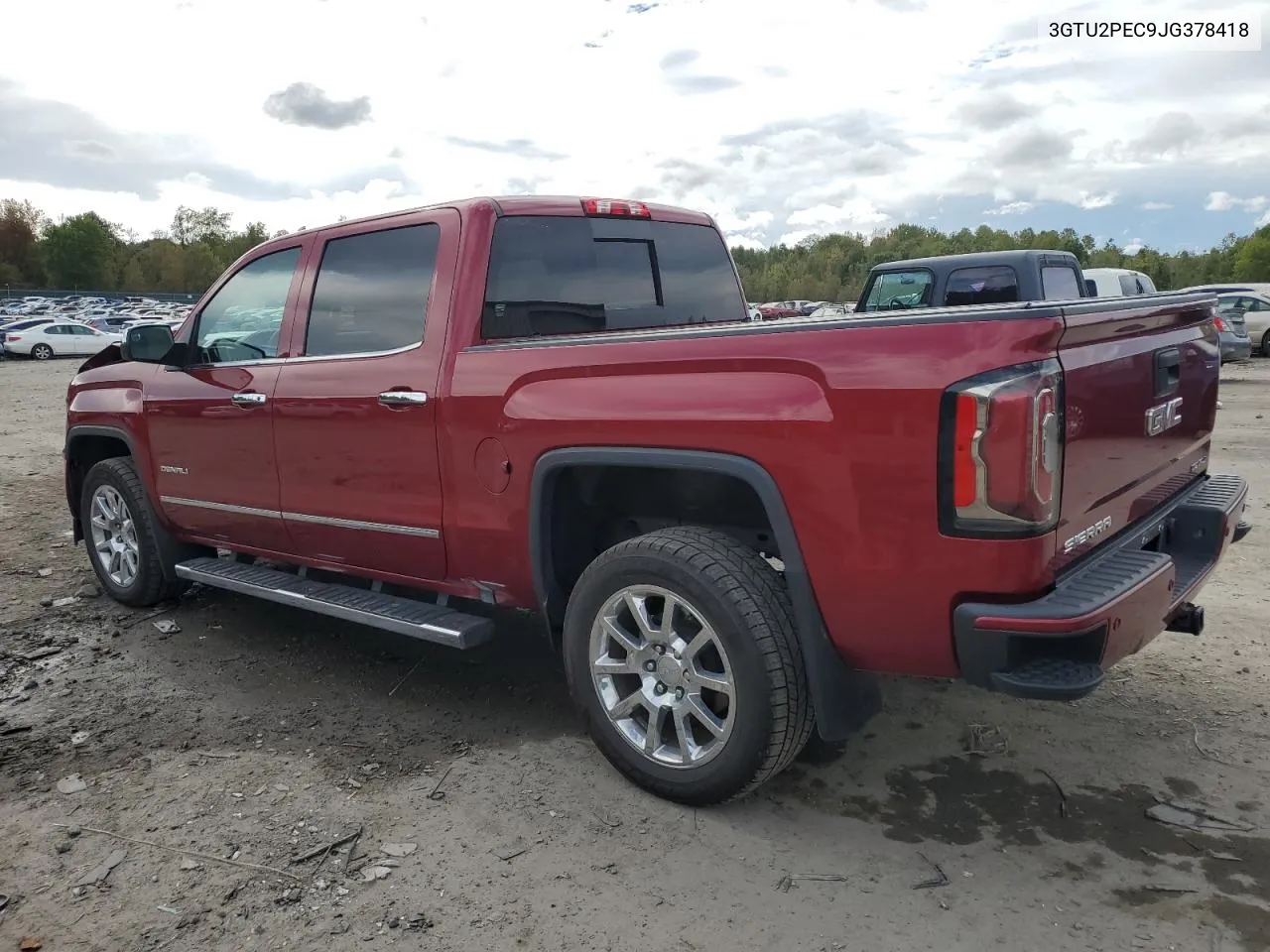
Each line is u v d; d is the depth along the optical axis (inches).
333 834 116.4
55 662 175.9
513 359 129.6
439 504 140.7
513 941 96.6
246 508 173.0
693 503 133.3
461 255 139.9
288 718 150.5
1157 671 157.8
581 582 124.2
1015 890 102.7
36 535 272.8
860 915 99.1
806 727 112.3
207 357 181.0
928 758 131.9
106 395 200.8
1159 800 119.1
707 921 98.8
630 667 121.9
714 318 177.0
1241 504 138.1
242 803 124.3
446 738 142.4
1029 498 92.4
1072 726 139.6
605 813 119.9
